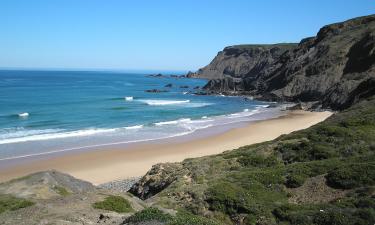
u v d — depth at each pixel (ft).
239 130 178.19
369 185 53.01
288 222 48.21
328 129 81.35
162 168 84.02
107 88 447.01
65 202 54.03
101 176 109.81
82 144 148.56
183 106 277.44
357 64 276.00
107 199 55.26
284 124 192.44
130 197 60.29
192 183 67.92
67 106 258.78
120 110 247.09
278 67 378.32
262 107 272.72
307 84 294.66
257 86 376.48
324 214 46.16
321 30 370.53
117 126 190.08
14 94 332.80
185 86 480.64
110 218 45.91
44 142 150.51
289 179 60.13
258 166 73.36
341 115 103.65
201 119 215.92
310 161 69.26
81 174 111.34
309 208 50.34
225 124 196.75
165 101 309.63
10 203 58.44
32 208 51.93
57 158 127.65
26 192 64.80
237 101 315.58
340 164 62.34
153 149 142.00
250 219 51.29
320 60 306.96
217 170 74.28
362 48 281.95
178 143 152.05
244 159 76.43
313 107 248.11
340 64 290.35
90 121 202.59
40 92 360.89
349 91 229.04
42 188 67.26
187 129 182.70
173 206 57.77
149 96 353.92
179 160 127.24
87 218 46.96
